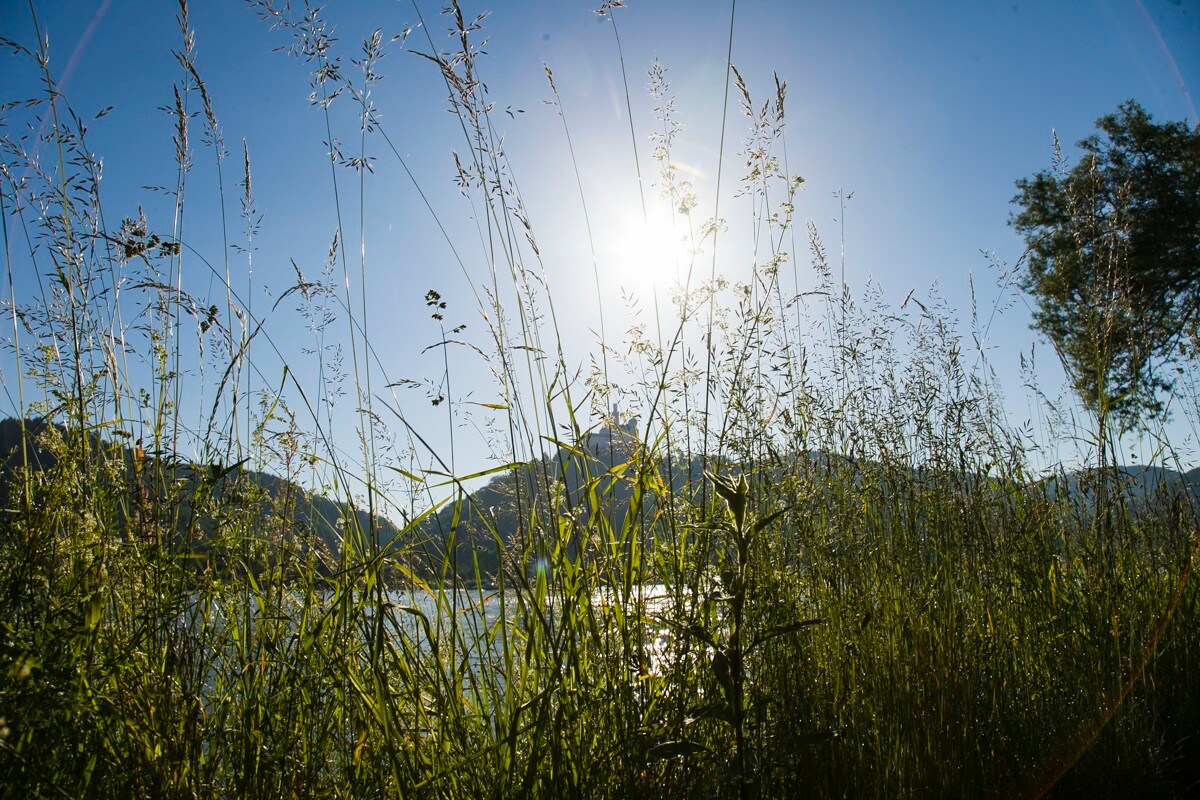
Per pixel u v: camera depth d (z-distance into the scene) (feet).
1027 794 10.61
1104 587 13.05
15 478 7.43
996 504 13.64
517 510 9.05
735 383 10.18
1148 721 11.94
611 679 8.25
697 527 8.29
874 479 12.61
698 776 8.33
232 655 7.95
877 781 9.19
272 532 8.86
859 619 10.39
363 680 8.18
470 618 8.93
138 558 7.30
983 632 11.89
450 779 7.86
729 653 7.89
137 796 6.79
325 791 7.79
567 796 7.75
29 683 5.98
